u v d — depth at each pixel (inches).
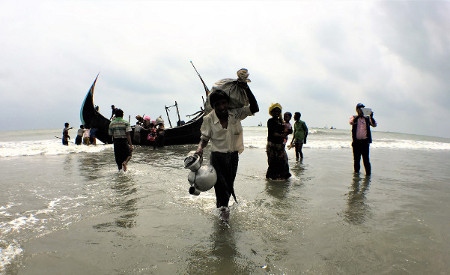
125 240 137.5
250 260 118.6
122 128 326.3
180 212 179.3
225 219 161.2
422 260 118.9
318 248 130.0
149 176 299.1
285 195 225.6
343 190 245.4
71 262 115.6
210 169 161.2
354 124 332.8
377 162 446.0
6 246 129.0
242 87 174.4
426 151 690.2
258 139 1007.6
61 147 653.3
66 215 173.5
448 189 252.4
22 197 214.2
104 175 305.1
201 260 118.3
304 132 444.5
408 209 190.7
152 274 107.8
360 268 112.1
